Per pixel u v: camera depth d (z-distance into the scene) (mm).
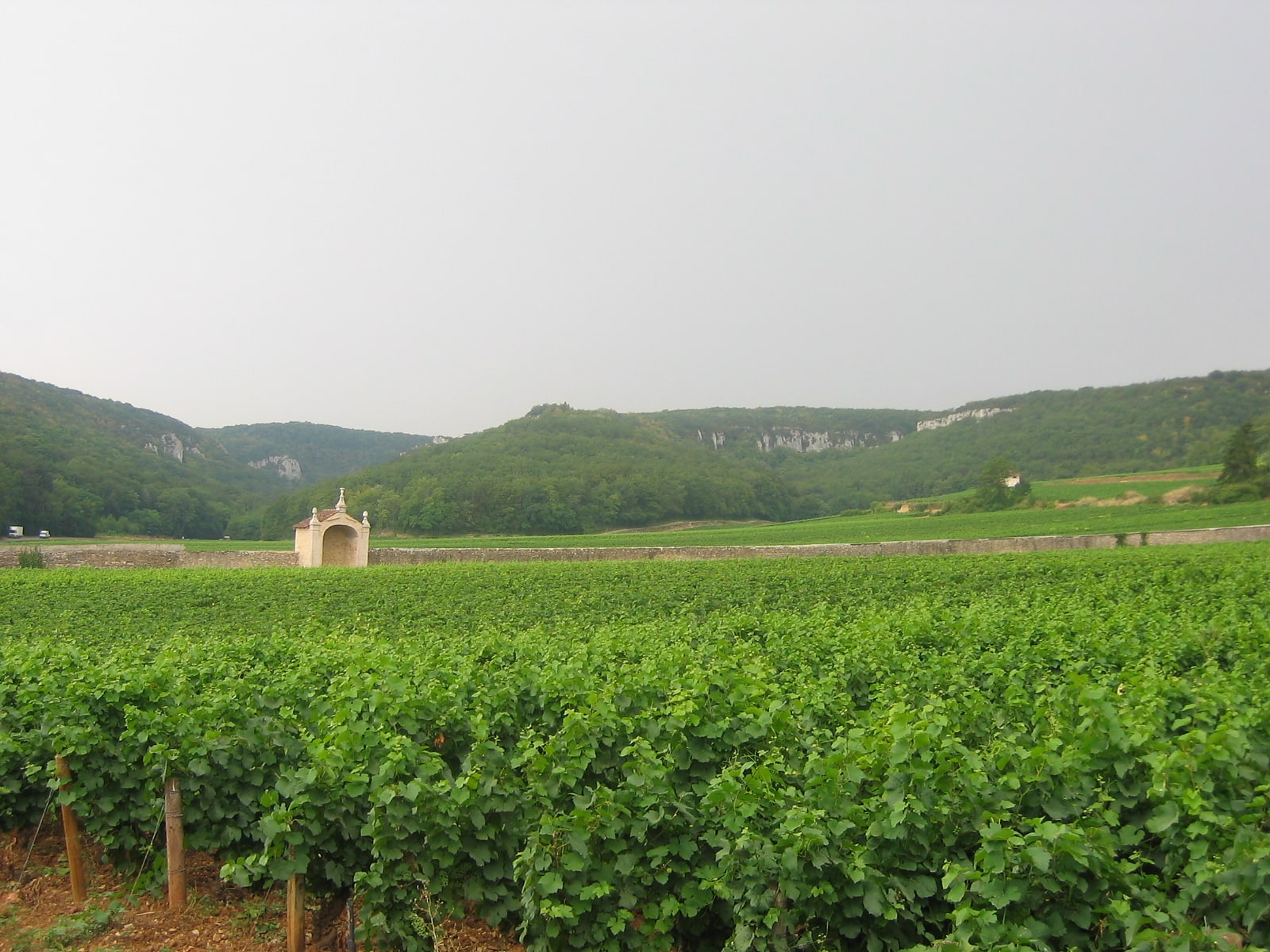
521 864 7098
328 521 50125
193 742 8820
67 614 26953
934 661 12195
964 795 6680
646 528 107375
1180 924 5320
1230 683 9289
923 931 6379
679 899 7379
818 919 6688
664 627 18891
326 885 8273
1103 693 7371
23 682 11258
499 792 7777
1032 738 8086
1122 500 87062
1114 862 5820
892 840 6551
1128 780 6977
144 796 9297
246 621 27016
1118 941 5730
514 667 11469
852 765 7090
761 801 7062
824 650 14039
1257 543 44188
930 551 52844
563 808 8023
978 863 6160
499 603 29734
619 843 7160
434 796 7500
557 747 8250
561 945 7043
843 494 149125
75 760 8930
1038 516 82000
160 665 11500
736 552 54094
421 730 9461
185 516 97438
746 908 6539
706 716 9133
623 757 8789
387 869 7488
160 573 39094
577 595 30703
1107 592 24250
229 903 8852
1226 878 5531
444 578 35781
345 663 12758
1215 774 6566
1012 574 33750
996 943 5473
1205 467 108562
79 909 8672
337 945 8062
